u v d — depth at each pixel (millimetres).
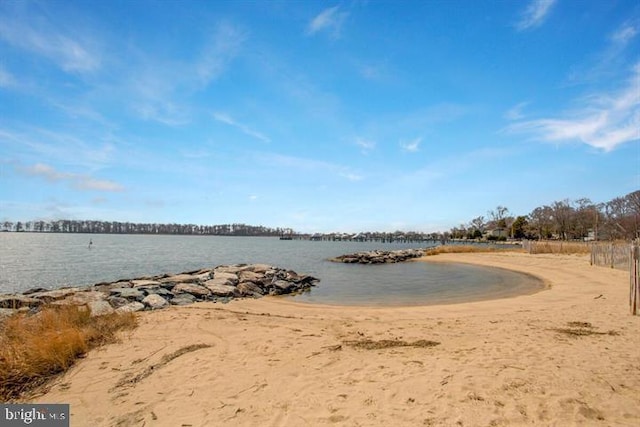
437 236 136250
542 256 36656
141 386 5809
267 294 18781
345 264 39000
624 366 6211
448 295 17812
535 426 4367
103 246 69625
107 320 9594
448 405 4906
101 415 4934
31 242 81250
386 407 4914
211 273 22344
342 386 5629
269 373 6230
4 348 6832
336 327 9664
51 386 5859
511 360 6566
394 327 9625
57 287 21609
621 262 24203
